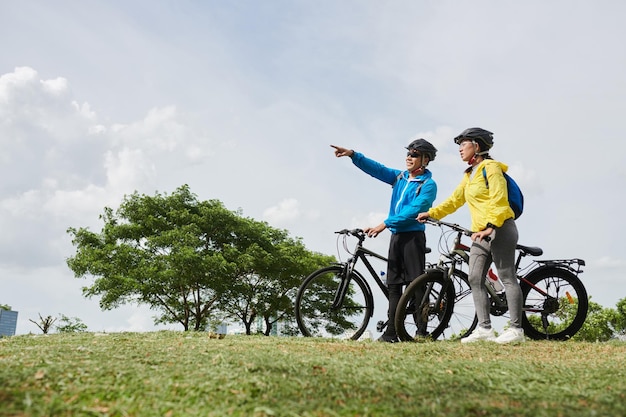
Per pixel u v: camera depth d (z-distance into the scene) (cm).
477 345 510
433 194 575
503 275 531
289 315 2942
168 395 289
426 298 568
